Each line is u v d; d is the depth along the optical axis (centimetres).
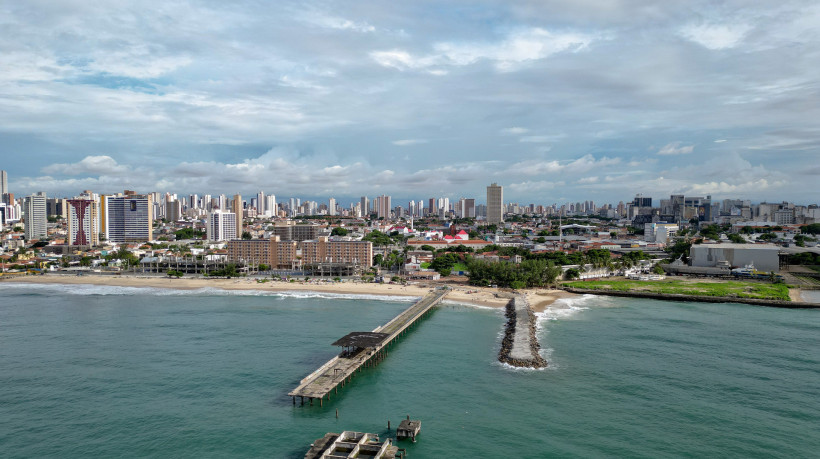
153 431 11556
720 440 11131
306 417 12281
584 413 12450
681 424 11881
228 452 10631
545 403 13038
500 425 11819
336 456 9956
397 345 18312
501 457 10406
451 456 10431
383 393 13725
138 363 16188
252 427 11750
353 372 15238
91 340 18962
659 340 18762
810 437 11275
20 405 12950
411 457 10356
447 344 18438
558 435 11338
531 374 15112
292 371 15412
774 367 15725
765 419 12138
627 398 13325
